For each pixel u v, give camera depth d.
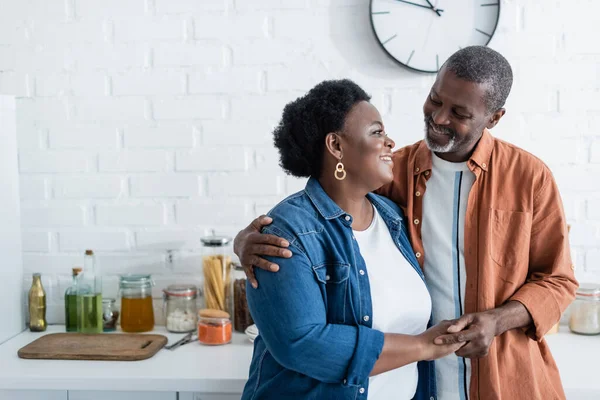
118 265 2.54
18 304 2.47
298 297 1.38
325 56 2.43
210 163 2.49
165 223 2.52
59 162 2.53
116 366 2.10
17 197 2.46
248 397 1.58
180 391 2.02
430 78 2.41
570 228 2.41
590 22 2.34
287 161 1.58
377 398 1.55
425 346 1.43
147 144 2.50
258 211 2.50
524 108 2.39
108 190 2.53
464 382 1.62
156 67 2.47
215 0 2.44
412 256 1.63
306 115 1.51
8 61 2.51
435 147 1.60
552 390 1.65
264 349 1.58
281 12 2.42
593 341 2.27
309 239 1.45
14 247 2.44
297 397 1.47
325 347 1.38
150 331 2.46
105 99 2.50
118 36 2.47
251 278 1.43
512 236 1.60
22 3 2.48
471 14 2.35
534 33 2.37
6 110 2.38
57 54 2.49
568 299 1.60
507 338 1.59
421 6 2.36
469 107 1.53
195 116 2.48
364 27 2.40
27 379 2.01
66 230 2.55
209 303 2.44
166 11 2.45
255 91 2.46
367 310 1.48
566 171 2.39
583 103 2.37
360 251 1.54
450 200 1.65
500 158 1.64
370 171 1.49
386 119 2.43
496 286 1.60
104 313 2.47
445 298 1.63
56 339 2.33
